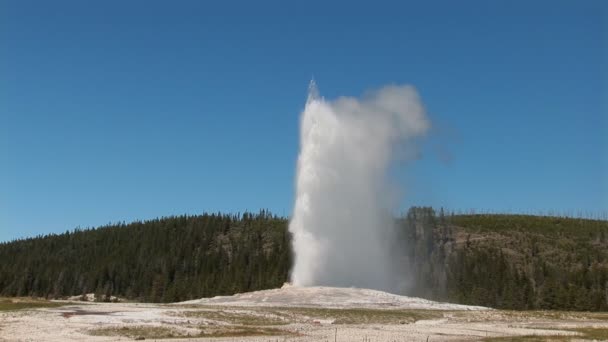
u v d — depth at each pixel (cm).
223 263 19338
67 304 7469
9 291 18675
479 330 5838
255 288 14662
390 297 8500
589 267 17888
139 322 5522
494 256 17875
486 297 13850
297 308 7088
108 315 6009
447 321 6762
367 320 6481
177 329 5197
